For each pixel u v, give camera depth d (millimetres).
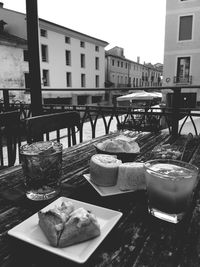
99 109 2439
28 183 665
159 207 546
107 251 441
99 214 547
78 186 752
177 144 1338
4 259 426
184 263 409
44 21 20016
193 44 15195
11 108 3756
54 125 1389
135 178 680
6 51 17438
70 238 438
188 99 15805
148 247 453
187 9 14945
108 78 32781
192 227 521
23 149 704
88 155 1114
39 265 410
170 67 16109
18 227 493
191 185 533
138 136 1581
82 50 25828
